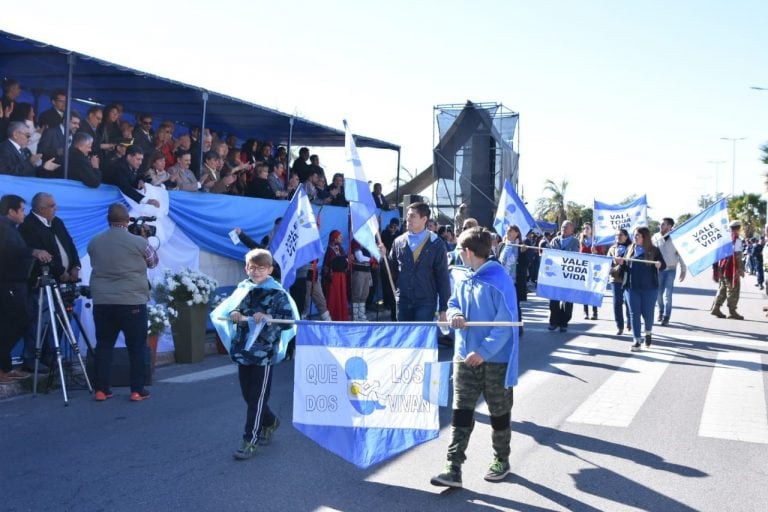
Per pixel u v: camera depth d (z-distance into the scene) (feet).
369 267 46.39
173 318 32.76
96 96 41.73
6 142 28.73
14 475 17.29
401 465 18.40
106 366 25.31
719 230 41.22
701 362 33.12
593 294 37.19
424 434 16.57
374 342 16.80
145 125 40.01
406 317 25.71
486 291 16.67
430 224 43.39
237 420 22.57
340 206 52.37
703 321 49.80
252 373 18.86
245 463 18.37
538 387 27.58
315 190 50.67
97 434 20.88
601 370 31.04
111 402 24.91
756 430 21.63
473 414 16.93
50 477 17.16
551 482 17.15
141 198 33.86
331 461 18.63
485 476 17.25
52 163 30.50
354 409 16.84
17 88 32.17
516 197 43.27
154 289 32.53
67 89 31.07
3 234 24.84
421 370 16.61
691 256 41.73
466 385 16.85
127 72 34.81
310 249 35.04
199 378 29.45
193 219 37.50
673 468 18.17
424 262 25.27
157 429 21.47
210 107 44.57
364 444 16.74
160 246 35.24
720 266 51.88
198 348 33.58
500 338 16.25
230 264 40.86
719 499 16.07
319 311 42.09
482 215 69.31
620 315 42.42
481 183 69.26
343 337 16.90
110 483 16.79
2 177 27.68
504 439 17.26
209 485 16.72
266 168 45.27
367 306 53.42
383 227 57.88
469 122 69.82
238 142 56.75
